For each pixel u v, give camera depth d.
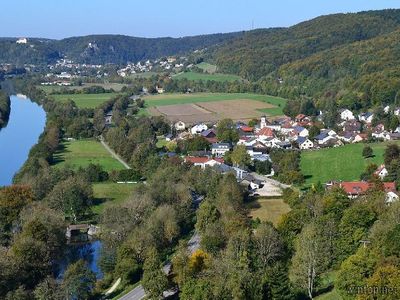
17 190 167.25
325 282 106.00
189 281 101.44
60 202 178.00
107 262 132.25
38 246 127.00
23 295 108.75
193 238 148.75
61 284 116.50
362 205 127.12
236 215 144.00
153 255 119.12
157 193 168.25
